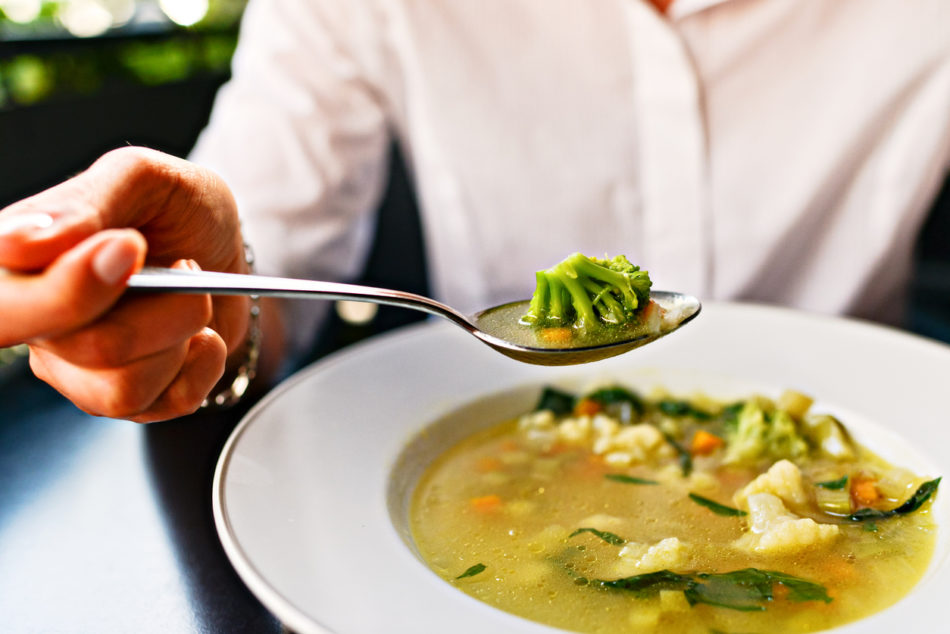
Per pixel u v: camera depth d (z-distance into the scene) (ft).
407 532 1.09
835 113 1.80
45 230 0.82
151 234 0.99
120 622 1.00
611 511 1.13
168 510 1.16
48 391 1.46
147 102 2.59
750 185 1.85
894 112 1.80
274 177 1.84
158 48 2.67
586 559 1.04
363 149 2.03
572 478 1.20
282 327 1.64
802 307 1.97
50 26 2.47
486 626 0.91
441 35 1.90
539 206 1.96
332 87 1.96
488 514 1.13
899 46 1.76
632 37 1.83
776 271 1.92
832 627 0.94
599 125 1.90
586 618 0.96
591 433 1.29
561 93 1.90
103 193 0.88
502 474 1.21
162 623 1.00
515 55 1.90
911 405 1.25
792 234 1.87
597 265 1.07
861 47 1.77
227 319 1.13
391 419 1.23
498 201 1.97
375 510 1.07
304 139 1.87
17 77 2.28
